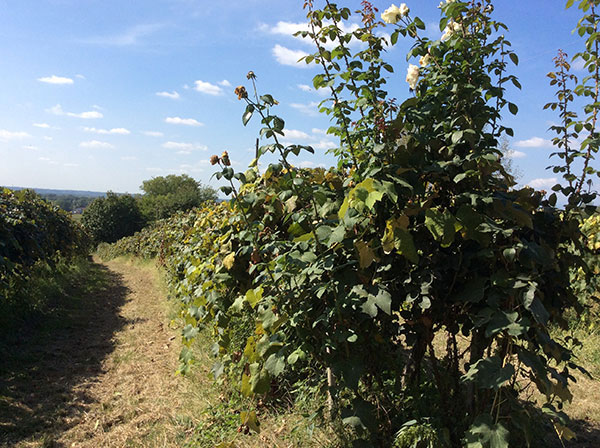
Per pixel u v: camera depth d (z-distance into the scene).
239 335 3.78
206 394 4.18
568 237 2.72
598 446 3.15
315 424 2.80
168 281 10.34
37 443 3.57
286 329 2.57
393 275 2.45
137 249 22.30
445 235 2.17
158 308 9.41
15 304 7.28
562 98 2.94
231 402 3.65
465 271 2.33
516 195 2.54
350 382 2.25
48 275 10.94
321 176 3.01
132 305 10.02
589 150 2.67
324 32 2.51
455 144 2.42
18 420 3.96
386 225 2.27
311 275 2.31
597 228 5.23
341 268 2.38
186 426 3.68
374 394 2.54
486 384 1.96
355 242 2.29
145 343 6.57
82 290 11.78
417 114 2.44
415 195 2.46
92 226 46.88
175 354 5.84
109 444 3.52
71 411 4.23
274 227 3.37
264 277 2.83
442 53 2.62
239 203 2.99
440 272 2.45
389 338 2.71
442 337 5.27
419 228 2.44
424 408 2.77
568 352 2.47
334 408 2.66
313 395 3.21
